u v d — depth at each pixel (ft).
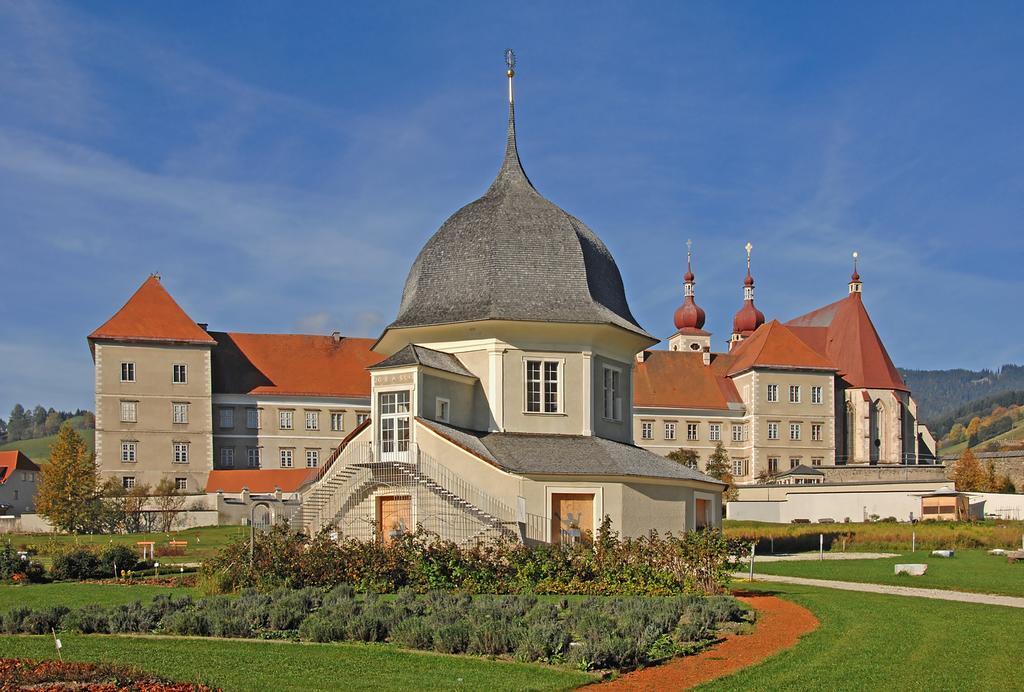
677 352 465.47
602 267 182.91
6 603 113.91
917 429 493.36
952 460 466.70
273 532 133.59
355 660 73.51
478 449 151.12
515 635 76.38
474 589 118.52
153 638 83.35
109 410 377.50
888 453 466.29
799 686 66.90
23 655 74.79
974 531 218.18
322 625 82.48
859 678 69.36
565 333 169.27
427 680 66.90
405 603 94.43
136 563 156.35
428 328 169.99
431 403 155.94
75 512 294.46
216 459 394.52
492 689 64.44
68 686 62.54
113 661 72.18
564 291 172.55
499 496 147.43
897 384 472.44
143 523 301.84
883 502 301.43
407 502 151.23
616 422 177.99
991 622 94.99
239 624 84.89
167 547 207.21
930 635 87.20
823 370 445.37
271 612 88.38
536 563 123.44
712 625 91.04
